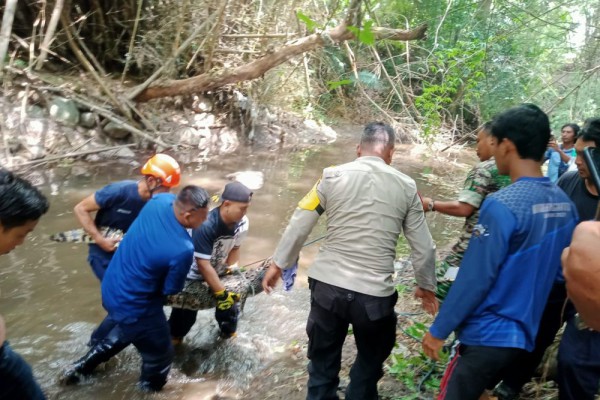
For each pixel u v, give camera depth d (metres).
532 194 2.08
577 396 2.40
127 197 3.45
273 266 2.87
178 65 9.91
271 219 6.40
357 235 2.60
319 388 2.79
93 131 8.43
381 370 2.92
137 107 9.25
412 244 2.72
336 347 2.81
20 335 3.75
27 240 5.20
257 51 9.88
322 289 2.66
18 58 8.73
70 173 7.36
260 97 11.24
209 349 3.84
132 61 9.66
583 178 2.78
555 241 2.11
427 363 3.41
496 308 2.11
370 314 2.58
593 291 1.29
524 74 11.58
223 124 10.38
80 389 3.24
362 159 2.73
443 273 3.39
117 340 3.26
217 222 3.35
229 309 3.83
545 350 2.89
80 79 9.13
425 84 11.07
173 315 3.75
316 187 2.74
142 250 2.90
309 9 9.63
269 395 3.32
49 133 7.85
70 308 4.16
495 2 8.66
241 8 9.83
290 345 3.96
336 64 13.04
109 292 3.04
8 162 7.10
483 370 2.14
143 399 3.21
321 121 12.84
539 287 2.12
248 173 8.40
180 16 8.86
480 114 12.60
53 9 8.48
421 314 4.25
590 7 6.77
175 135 9.43
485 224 2.06
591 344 2.31
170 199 3.06
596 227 1.36
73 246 5.18
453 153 11.97
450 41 11.23
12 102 7.80
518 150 2.14
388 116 11.31
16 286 4.38
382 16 8.12
